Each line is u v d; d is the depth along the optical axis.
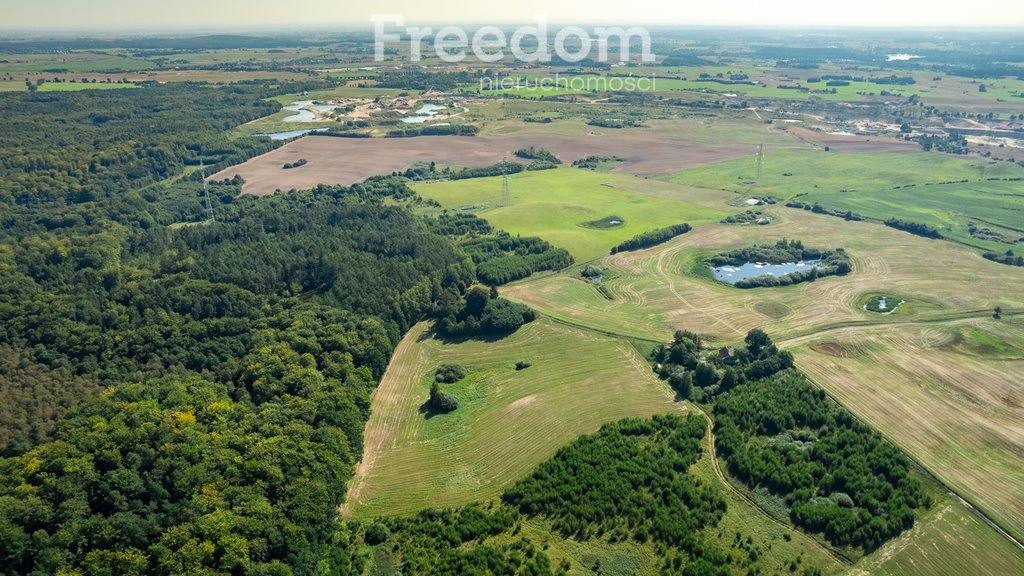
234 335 140.12
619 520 98.56
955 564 90.25
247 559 87.38
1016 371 136.38
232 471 99.50
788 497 102.38
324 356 132.75
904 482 103.06
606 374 138.88
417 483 108.38
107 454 97.88
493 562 90.75
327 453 105.81
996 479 105.62
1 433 103.19
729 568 89.12
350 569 92.06
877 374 135.88
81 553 85.69
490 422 123.75
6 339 129.12
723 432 116.19
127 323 137.25
